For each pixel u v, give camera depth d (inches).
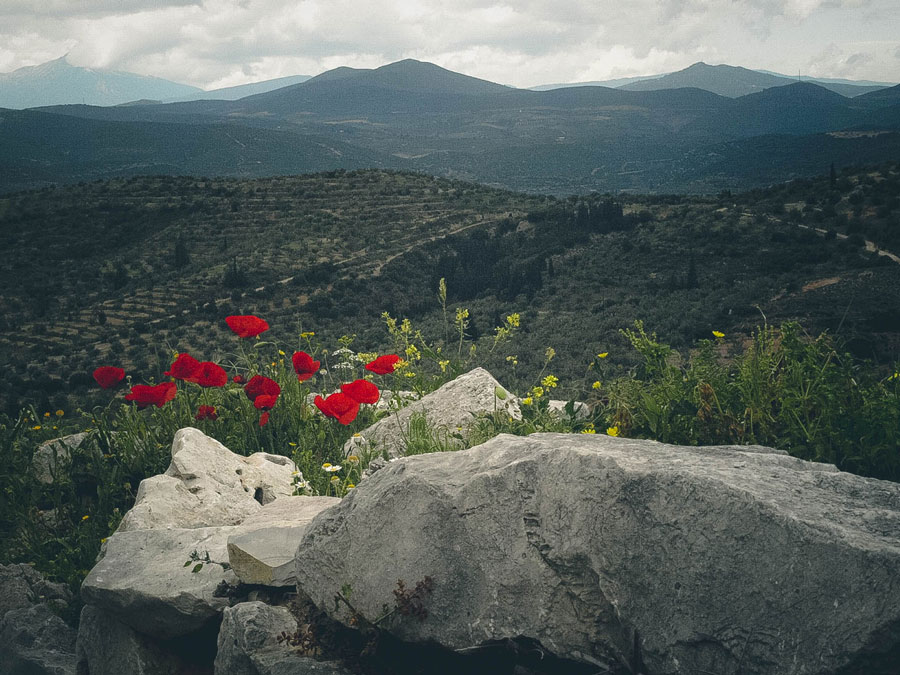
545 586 80.8
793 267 3725.4
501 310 3725.4
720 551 69.6
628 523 76.8
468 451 101.7
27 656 125.0
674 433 130.4
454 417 192.5
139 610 113.3
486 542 85.7
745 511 69.4
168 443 196.5
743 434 127.0
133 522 138.4
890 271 3169.3
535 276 4404.5
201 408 195.8
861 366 130.2
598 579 77.6
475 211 6373.0
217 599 111.2
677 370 145.9
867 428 111.6
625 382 150.8
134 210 6771.7
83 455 188.5
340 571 96.6
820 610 61.9
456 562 86.9
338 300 4527.6
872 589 59.6
